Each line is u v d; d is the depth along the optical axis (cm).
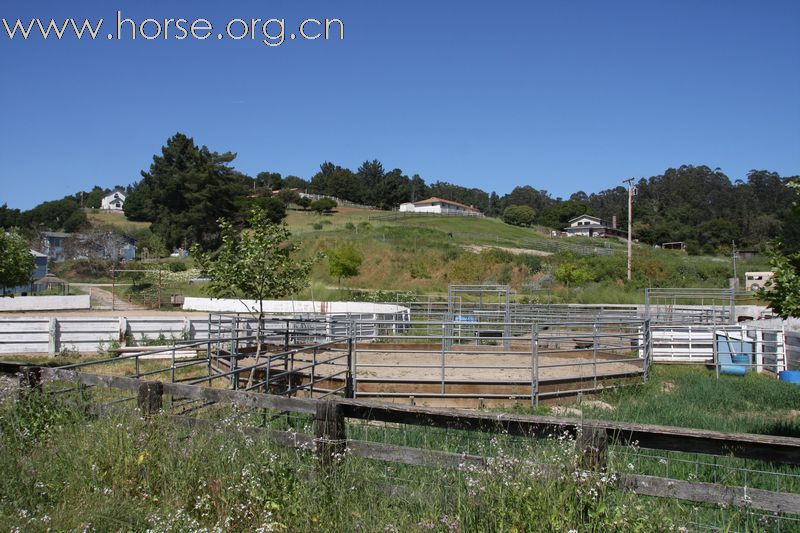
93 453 552
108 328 1930
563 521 413
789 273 769
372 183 14738
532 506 421
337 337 1360
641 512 430
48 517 454
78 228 8200
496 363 1587
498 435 494
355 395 1202
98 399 739
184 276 4594
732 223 9812
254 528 472
